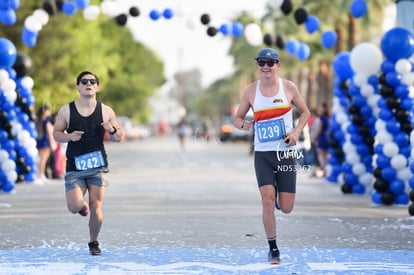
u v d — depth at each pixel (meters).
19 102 40.94
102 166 19.12
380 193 31.45
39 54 79.62
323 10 92.00
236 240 21.89
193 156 85.94
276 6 41.75
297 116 45.59
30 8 75.25
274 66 18.30
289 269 17.47
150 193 37.56
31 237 22.44
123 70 174.62
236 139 143.00
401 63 30.38
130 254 19.45
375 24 89.25
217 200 33.88
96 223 19.17
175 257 19.02
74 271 17.16
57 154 47.16
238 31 47.09
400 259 18.83
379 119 31.06
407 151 30.61
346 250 20.14
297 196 35.84
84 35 93.75
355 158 36.25
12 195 36.31
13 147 38.75
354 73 39.44
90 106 19.05
